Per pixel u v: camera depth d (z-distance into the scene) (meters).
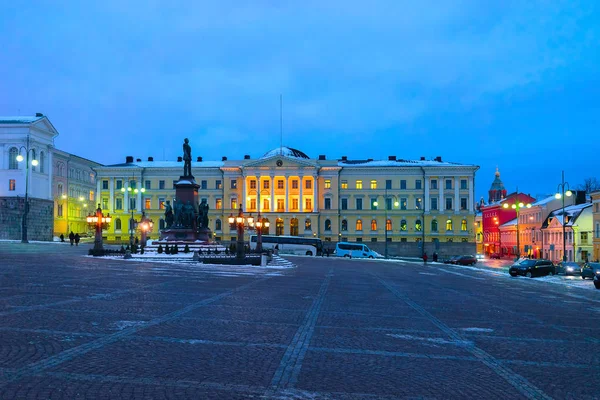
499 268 68.94
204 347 11.76
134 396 8.11
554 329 16.53
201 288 24.98
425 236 112.62
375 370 10.27
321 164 115.19
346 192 114.94
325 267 53.97
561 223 95.81
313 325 15.35
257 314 17.17
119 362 10.12
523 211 117.81
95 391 8.28
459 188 112.81
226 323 15.07
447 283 37.22
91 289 22.39
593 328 17.08
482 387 9.31
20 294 19.75
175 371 9.63
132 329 13.51
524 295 29.73
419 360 11.27
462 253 109.12
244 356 11.05
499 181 192.12
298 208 113.25
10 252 53.19
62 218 117.81
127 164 119.44
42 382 8.63
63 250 61.47
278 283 30.02
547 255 103.69
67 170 121.19
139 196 106.56
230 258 47.78
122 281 26.70
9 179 93.94
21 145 94.19
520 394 8.98
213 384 8.91
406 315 18.41
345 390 8.85
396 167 114.00
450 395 8.79
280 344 12.44
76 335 12.48
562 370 10.84
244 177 114.44
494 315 19.50
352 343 12.88
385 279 38.66
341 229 114.81
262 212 113.44
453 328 15.77
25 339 11.82
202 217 60.34
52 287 22.53
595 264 46.75
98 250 50.84
